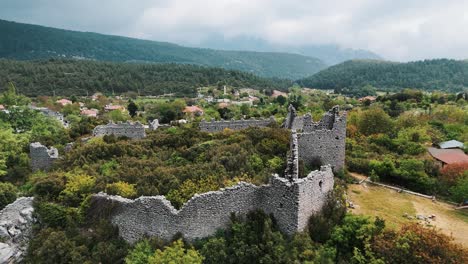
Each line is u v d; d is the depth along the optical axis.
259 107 129.75
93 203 26.67
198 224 22.94
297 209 21.14
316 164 33.22
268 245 20.88
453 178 35.16
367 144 47.72
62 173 34.12
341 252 21.33
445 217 28.45
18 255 25.91
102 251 23.67
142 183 30.69
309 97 186.12
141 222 24.27
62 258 23.94
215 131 58.38
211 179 29.69
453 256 19.45
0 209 30.66
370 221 22.28
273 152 37.56
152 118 102.06
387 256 19.75
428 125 68.75
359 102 140.25
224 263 21.31
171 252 21.22
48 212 27.50
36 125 71.69
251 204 23.62
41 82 173.25
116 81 193.00
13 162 46.25
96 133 57.03
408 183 34.78
